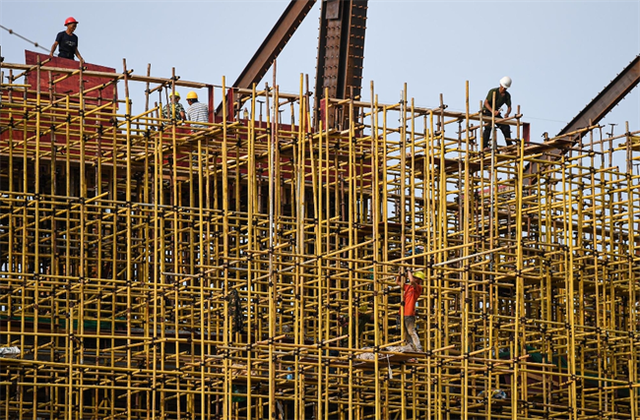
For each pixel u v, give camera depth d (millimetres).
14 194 45219
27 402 44250
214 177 48750
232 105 49188
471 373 48406
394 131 48031
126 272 46656
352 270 41219
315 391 47219
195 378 45219
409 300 41656
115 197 46062
